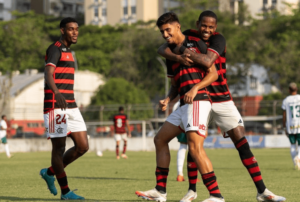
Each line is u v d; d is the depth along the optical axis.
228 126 16.06
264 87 176.75
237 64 173.38
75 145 18.28
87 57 188.75
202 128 14.88
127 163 46.66
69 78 17.88
